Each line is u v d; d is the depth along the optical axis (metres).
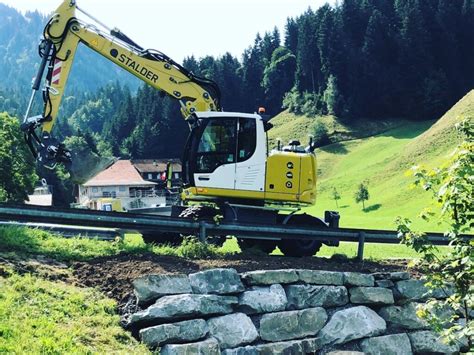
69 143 105.94
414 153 83.81
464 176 7.55
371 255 17.36
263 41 162.38
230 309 11.15
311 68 139.75
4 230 12.31
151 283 10.65
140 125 117.62
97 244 12.97
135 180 88.00
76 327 9.44
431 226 33.69
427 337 13.08
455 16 129.12
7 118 42.38
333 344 12.11
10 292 9.64
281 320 11.63
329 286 12.45
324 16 136.62
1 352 8.04
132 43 16.72
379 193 74.56
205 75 140.25
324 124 123.75
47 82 15.69
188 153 15.93
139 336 9.98
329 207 73.19
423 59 124.38
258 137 15.80
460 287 8.23
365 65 126.88
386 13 139.25
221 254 13.59
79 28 16.03
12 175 41.56
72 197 80.12
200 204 17.27
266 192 15.75
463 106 87.31
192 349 10.18
